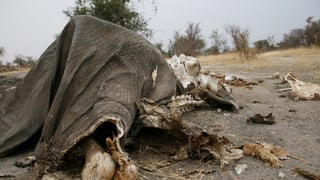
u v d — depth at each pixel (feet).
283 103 28.02
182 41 112.78
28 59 117.80
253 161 15.61
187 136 15.44
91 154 12.59
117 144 12.43
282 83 38.93
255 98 30.71
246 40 83.97
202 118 22.82
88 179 12.03
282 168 14.98
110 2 84.33
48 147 14.87
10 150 17.81
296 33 150.00
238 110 24.66
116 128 13.25
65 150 13.61
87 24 18.63
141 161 15.43
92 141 13.39
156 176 14.16
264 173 14.47
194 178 14.01
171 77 19.27
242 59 78.64
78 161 14.97
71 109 15.81
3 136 19.11
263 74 51.37
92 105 15.33
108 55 17.48
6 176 14.78
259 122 21.66
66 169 14.42
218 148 15.17
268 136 19.22
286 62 69.82
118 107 14.44
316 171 14.69
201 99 24.76
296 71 52.39
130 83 16.60
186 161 15.53
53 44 21.25
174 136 16.07
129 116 14.55
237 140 18.57
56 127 16.11
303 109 25.45
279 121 22.30
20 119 19.31
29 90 20.62
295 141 18.40
